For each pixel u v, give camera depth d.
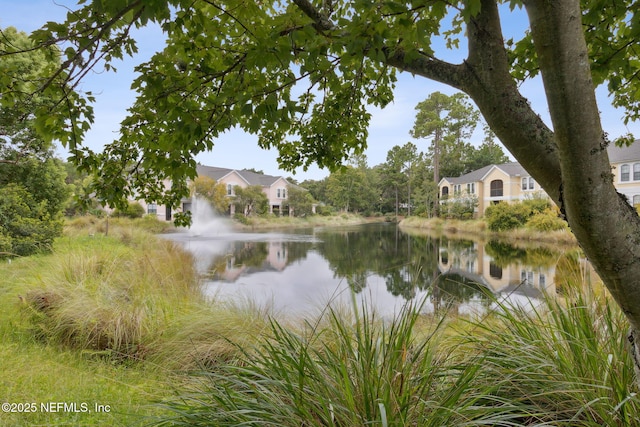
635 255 1.00
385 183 55.47
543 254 14.22
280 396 1.64
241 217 33.78
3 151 10.29
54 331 3.93
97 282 5.05
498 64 1.24
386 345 1.74
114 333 3.75
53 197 12.02
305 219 41.47
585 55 0.91
